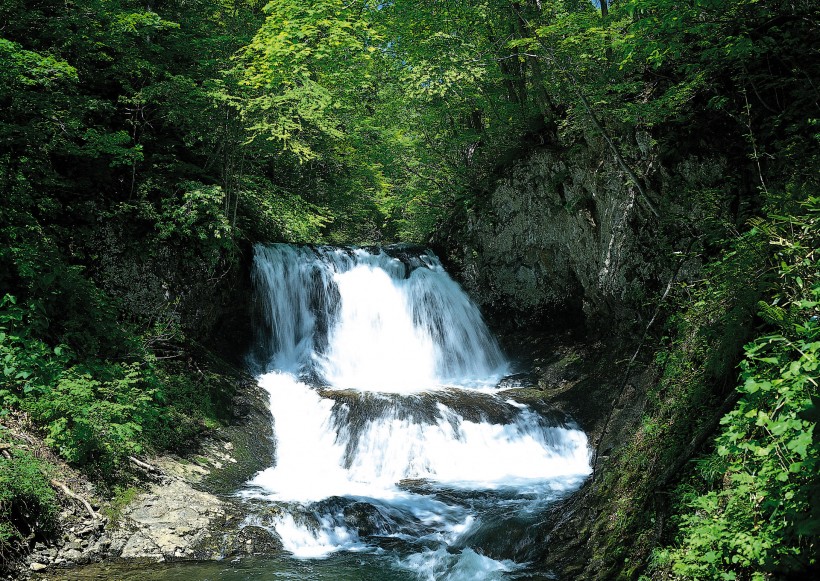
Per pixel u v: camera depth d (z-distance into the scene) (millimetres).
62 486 7918
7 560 6812
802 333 4375
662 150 12039
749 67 10133
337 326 15727
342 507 9055
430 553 8016
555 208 15328
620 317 13648
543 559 7480
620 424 11133
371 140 23547
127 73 13852
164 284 12828
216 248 13500
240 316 14414
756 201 9648
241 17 18609
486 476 11016
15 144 11297
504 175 16719
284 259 15484
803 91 9242
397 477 11016
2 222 10109
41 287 9875
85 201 12242
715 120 11148
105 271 12148
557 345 15375
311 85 13898
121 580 6949
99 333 10648
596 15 11953
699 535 4895
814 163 7492
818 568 4008
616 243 13344
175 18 15914
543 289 16219
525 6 15273
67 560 7211
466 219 17750
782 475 3984
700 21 8836
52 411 8586
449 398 12898
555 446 12039
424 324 16688
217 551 7891
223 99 13297
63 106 11703
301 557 7941
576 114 13852
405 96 16453
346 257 16641
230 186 15680
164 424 10375
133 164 12539
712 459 5461
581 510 7941
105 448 8781
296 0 12828
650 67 12195
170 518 8289
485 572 7352
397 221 29250
